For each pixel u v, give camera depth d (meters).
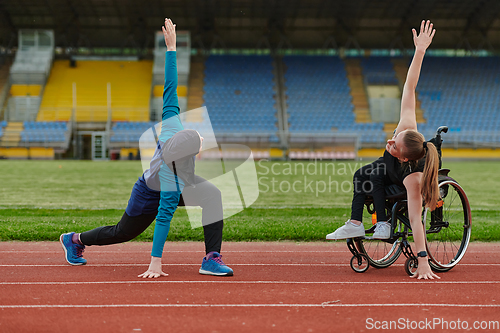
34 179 14.96
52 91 30.53
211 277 3.88
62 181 14.42
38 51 32.00
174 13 32.06
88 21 32.53
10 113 29.31
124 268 4.23
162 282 3.68
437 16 33.16
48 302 3.15
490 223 6.96
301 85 32.78
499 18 33.16
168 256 4.87
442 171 4.23
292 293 3.40
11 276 3.89
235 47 35.28
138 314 2.90
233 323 2.75
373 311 3.00
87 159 28.16
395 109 31.48
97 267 4.27
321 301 3.20
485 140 27.75
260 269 4.25
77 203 9.86
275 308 3.04
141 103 30.42
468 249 5.34
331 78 33.41
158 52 33.22
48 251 5.07
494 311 3.02
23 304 3.10
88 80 31.61
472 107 30.97
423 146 3.71
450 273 4.12
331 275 4.02
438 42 35.25
